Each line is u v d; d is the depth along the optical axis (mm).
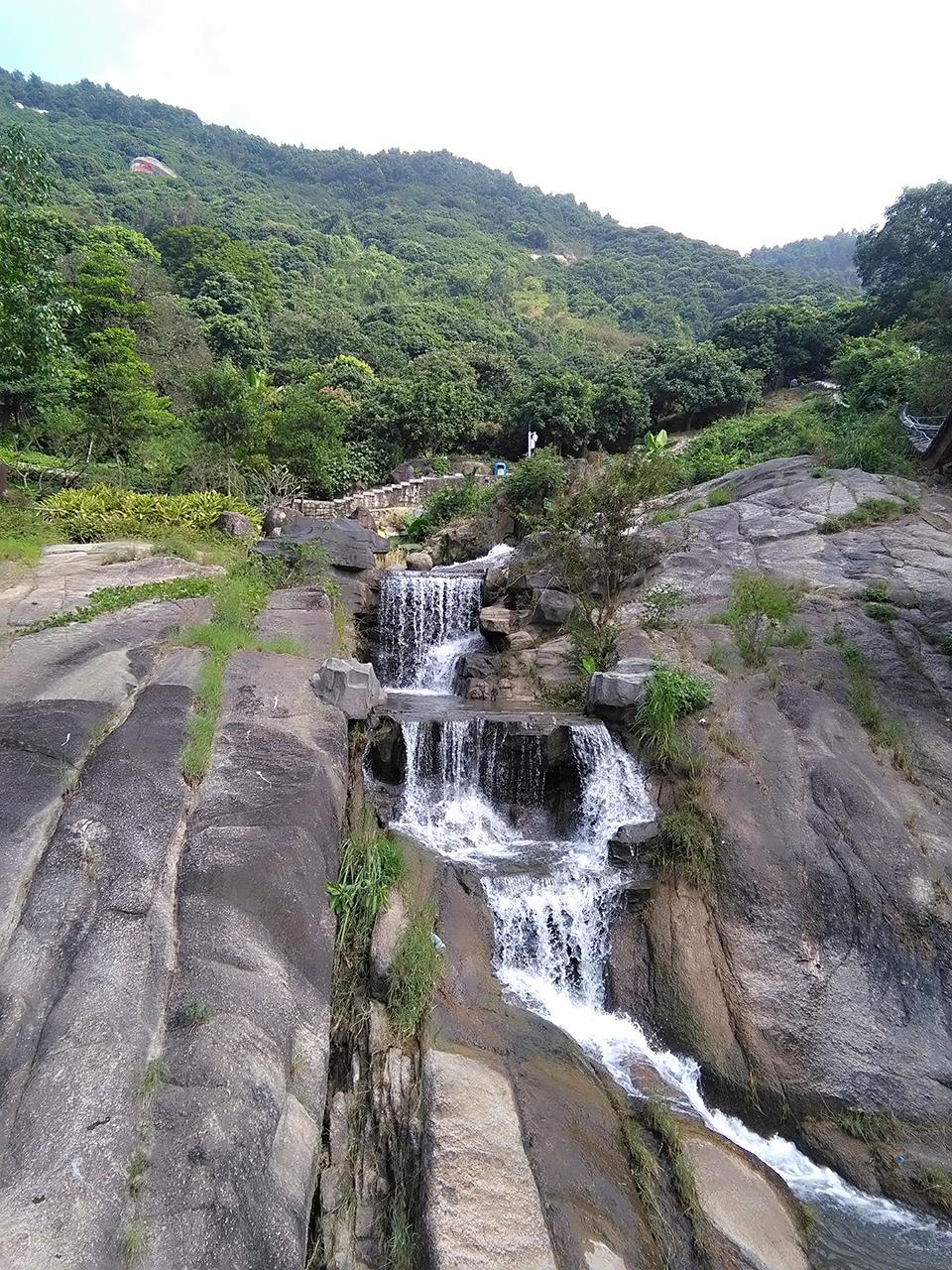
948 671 10656
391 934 6922
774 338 40156
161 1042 4648
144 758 7148
